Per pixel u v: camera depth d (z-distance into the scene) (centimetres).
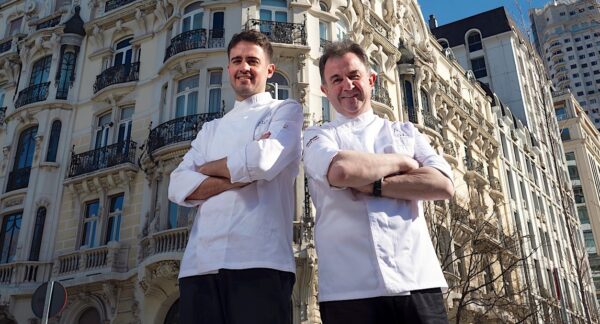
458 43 5106
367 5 2430
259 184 286
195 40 1880
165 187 1722
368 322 249
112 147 1950
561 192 1655
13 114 2223
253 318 253
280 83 1855
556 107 6381
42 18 2503
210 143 317
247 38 341
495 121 3850
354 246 261
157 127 1817
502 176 3538
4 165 2161
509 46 4841
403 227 263
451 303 1970
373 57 2388
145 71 2066
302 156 313
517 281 2638
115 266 1703
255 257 264
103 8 2352
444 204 2155
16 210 2023
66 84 2208
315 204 293
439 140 2692
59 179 2023
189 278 273
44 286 927
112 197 1909
